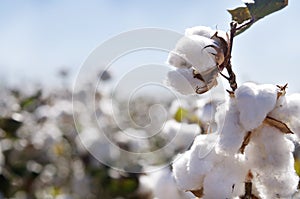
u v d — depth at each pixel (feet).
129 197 8.62
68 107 11.50
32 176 10.49
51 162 10.89
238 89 3.53
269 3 3.92
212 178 3.55
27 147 10.71
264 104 3.49
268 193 3.60
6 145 10.58
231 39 3.66
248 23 3.89
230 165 3.58
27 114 11.34
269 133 3.55
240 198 3.61
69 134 11.02
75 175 10.48
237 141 3.51
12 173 10.30
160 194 4.91
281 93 3.54
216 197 3.55
